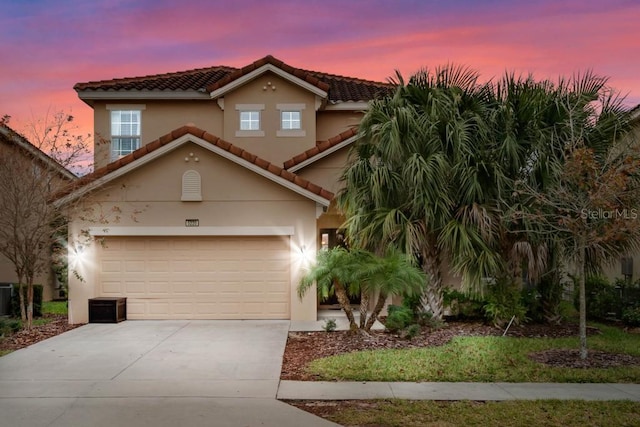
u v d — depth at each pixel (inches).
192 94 728.3
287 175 559.5
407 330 468.8
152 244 572.1
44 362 381.1
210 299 572.7
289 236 574.6
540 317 529.3
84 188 538.3
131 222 563.5
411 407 279.7
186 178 566.6
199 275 573.3
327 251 488.7
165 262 572.4
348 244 562.3
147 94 727.1
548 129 480.4
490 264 464.1
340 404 289.7
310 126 728.3
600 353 403.9
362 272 446.6
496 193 483.2
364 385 324.2
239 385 323.6
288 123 733.9
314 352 417.7
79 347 431.8
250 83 731.4
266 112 730.2
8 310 605.0
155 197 565.9
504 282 514.6
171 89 724.0
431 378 338.3
